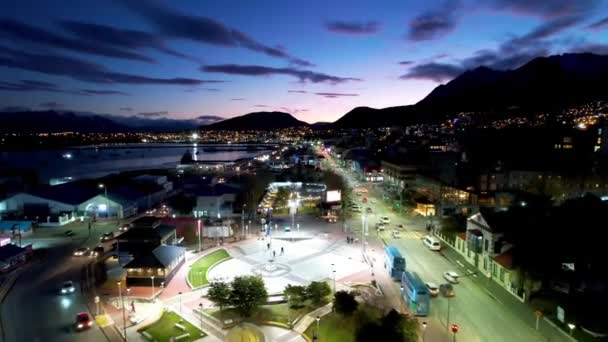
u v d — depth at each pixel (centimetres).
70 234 8844
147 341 4403
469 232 6781
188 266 6738
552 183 10912
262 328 4666
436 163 13288
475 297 5412
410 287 5062
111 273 6450
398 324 4109
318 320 4819
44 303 5378
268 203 11962
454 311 5000
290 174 17612
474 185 10906
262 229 9250
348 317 4794
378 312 4844
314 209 11406
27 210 10212
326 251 7581
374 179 17362
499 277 5850
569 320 4500
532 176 11031
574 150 14412
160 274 5906
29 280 6194
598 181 10812
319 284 5228
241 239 8444
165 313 5056
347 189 14250
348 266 6750
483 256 6306
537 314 4497
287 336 4497
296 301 5084
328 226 9525
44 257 7294
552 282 5166
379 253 7425
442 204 10019
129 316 4966
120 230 9106
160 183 13962
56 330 4647
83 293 5703
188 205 11306
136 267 5888
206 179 15262
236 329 4400
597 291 4828
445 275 6050
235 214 10806
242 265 6844
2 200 10275
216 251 7575
